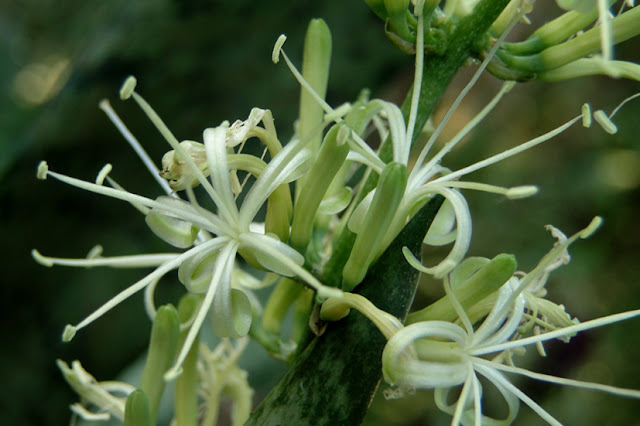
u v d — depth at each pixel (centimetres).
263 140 12
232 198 11
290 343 13
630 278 31
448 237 12
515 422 29
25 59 29
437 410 29
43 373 16
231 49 16
